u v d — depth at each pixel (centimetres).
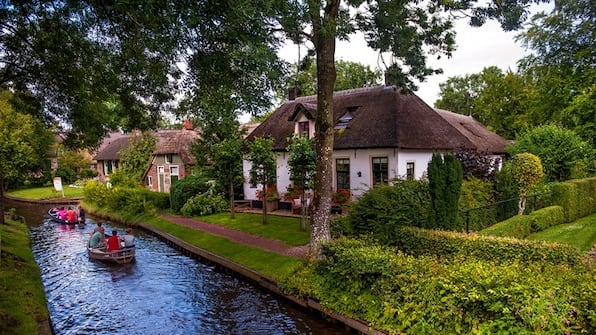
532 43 2000
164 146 3453
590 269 693
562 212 1634
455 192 1148
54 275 1422
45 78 1225
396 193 1273
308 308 988
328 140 1147
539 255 888
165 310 1062
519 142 2152
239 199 2597
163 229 2069
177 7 641
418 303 743
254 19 718
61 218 2562
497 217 1569
